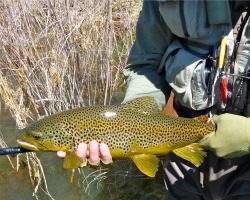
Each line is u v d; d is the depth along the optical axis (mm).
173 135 625
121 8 1746
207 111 683
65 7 1382
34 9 1569
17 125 1243
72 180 1101
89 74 1408
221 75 626
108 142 609
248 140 593
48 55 1358
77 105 1298
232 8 623
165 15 639
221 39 622
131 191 1055
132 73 741
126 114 617
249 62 619
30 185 1101
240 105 641
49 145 610
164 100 723
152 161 619
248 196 712
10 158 1175
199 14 620
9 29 1363
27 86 1228
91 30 1420
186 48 664
